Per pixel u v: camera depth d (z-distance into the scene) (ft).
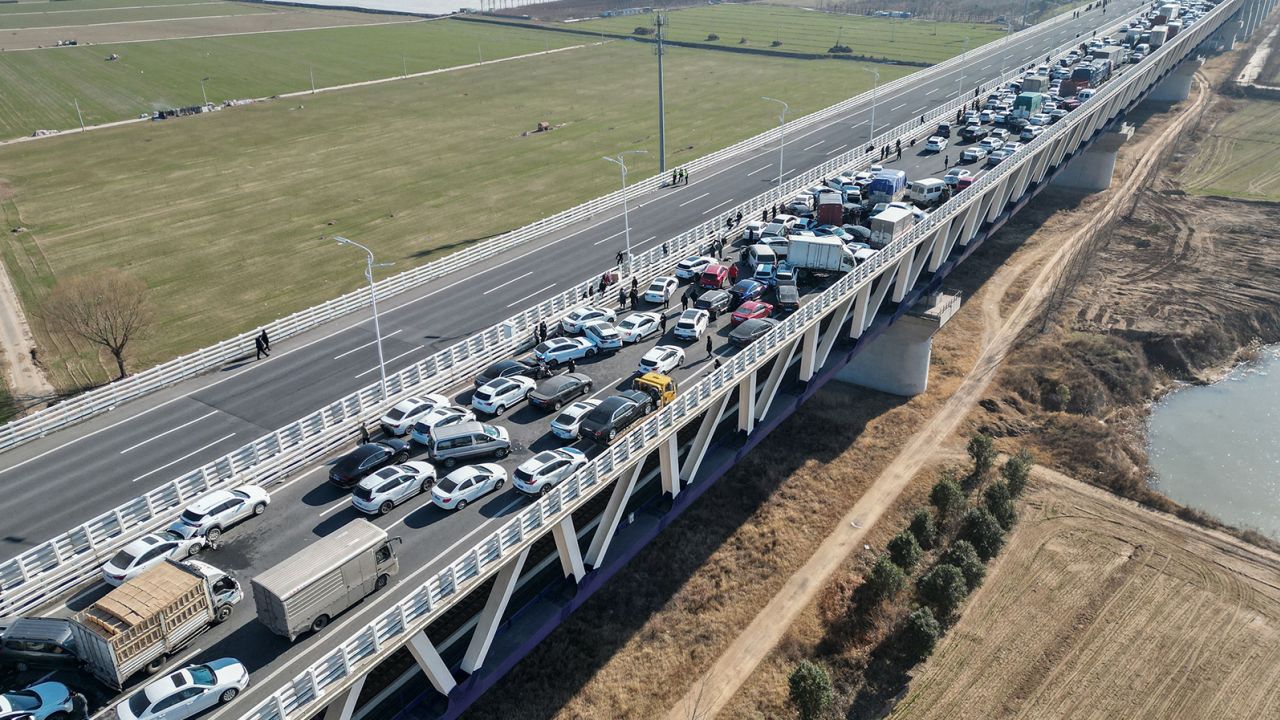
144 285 256.73
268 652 105.19
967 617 163.22
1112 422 235.40
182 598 105.09
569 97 583.99
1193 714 143.02
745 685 150.61
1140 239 348.18
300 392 182.29
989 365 256.93
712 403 152.25
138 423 171.32
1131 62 452.76
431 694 120.06
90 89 590.96
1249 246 338.54
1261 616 163.22
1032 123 352.28
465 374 185.88
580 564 135.13
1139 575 173.68
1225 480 211.41
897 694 148.15
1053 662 153.58
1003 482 193.67
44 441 165.37
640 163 422.41
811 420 227.81
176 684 94.73
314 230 339.36
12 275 299.38
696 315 191.42
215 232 339.16
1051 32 643.45
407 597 103.65
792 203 276.41
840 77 613.93
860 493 199.82
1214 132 487.61
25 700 96.27
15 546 133.69
